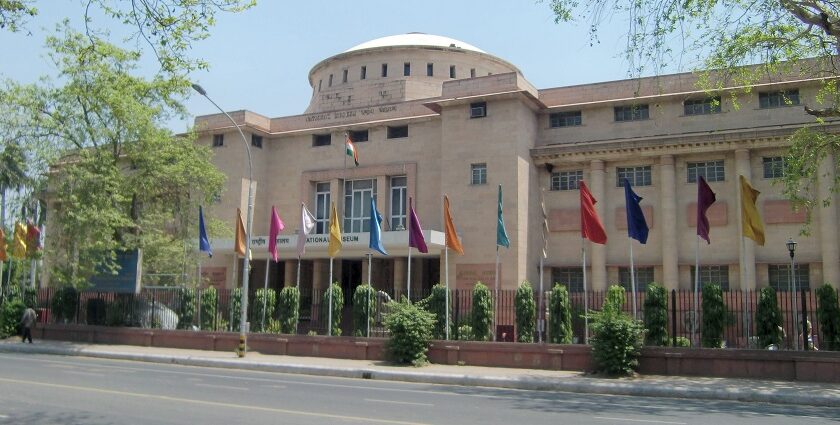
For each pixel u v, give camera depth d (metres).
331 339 24.30
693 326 21.67
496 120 34.91
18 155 30.92
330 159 40.59
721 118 32.81
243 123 40.50
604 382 17.47
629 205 21.80
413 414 11.81
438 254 36.00
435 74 47.00
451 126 36.09
